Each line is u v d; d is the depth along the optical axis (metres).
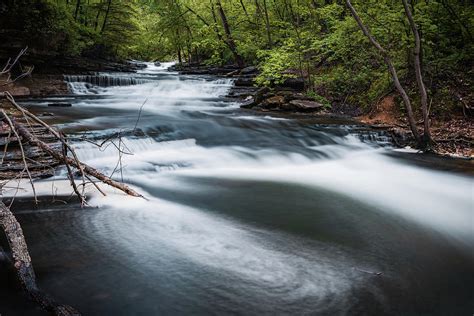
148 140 8.56
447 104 11.77
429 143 10.05
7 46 14.57
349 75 15.45
